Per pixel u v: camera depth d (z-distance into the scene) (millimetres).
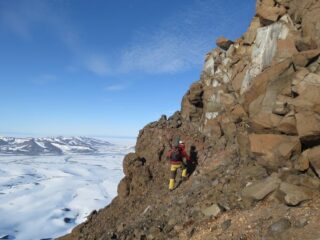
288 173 10227
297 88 10961
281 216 8984
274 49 15289
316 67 11695
